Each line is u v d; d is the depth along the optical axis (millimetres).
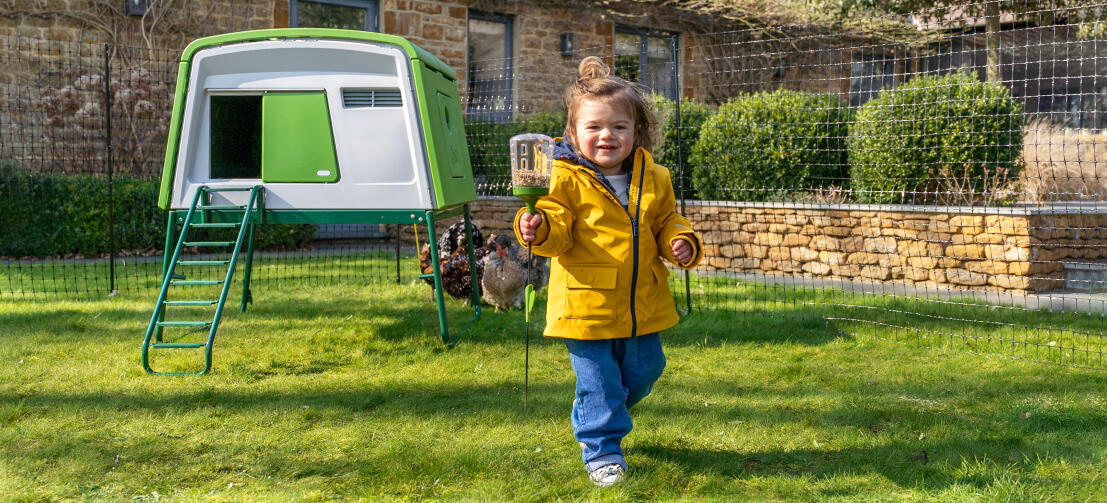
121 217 10648
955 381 4574
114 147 11211
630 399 3361
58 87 11016
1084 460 3312
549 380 4617
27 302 6992
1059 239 7613
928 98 8531
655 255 3189
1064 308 6691
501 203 11312
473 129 11930
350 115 5715
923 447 3514
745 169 9359
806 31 14508
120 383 4512
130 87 11055
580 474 3215
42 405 4098
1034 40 15258
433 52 13102
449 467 3271
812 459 3395
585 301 3057
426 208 5672
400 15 12820
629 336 3119
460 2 13273
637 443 3576
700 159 9656
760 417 3922
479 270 6914
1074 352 5145
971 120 8383
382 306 6980
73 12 11102
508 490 3066
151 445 3543
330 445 3561
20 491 3037
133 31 11500
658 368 3262
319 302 7156
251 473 3252
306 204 5715
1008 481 3049
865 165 8961
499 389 4422
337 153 5727
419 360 5113
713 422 3854
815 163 9164
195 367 4898
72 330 5867
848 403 4137
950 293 7371
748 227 9062
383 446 3531
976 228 7535
